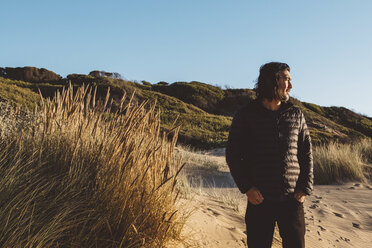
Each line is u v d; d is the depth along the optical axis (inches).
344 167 294.4
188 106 1251.2
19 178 91.8
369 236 157.9
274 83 77.9
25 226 73.0
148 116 102.3
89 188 96.2
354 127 1302.9
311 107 1390.3
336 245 139.8
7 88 633.6
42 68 1704.0
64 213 77.4
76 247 74.0
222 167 386.6
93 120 116.3
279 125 77.2
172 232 96.6
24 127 126.5
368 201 219.9
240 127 79.3
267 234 75.9
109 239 79.9
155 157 97.7
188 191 187.3
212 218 136.6
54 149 110.5
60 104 122.3
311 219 175.9
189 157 373.1
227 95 1504.7
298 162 81.0
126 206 87.4
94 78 1295.5
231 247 107.3
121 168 92.8
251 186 74.9
